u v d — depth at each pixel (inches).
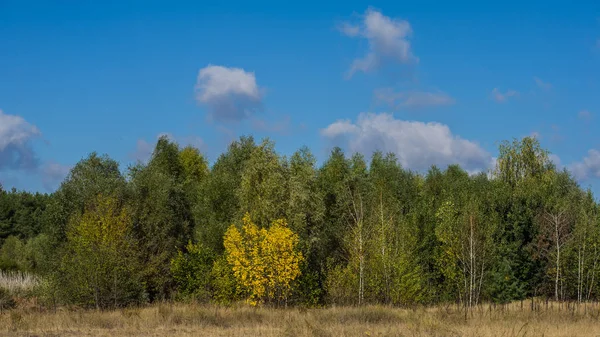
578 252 1449.3
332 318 901.2
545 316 922.7
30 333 778.8
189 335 766.5
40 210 3339.1
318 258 1441.9
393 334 743.1
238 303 1206.3
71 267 1202.0
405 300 1270.9
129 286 1246.9
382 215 1346.0
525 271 1567.4
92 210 1386.6
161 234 1537.9
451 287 1438.2
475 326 813.9
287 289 1205.1
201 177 2652.6
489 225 1461.6
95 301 1186.0
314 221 1450.5
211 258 1364.4
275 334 757.9
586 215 1483.8
